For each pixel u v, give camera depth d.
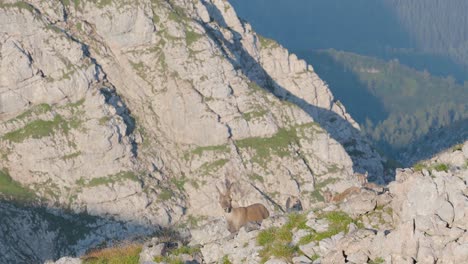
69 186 180.62
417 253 20.69
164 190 184.62
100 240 171.25
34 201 174.75
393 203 23.77
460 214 20.94
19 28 191.12
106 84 199.12
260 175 188.00
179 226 178.12
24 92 188.62
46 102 189.50
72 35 199.75
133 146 191.00
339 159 197.62
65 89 189.50
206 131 194.62
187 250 26.75
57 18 199.62
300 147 197.75
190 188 188.12
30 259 162.25
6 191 174.75
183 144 197.25
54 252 166.50
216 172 188.38
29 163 181.12
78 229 172.75
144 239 31.67
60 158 182.25
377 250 21.67
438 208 21.20
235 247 25.53
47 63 191.88
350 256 22.05
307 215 25.48
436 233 20.72
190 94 197.50
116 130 186.62
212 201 183.62
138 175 185.00
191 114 195.75
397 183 24.53
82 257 29.27
